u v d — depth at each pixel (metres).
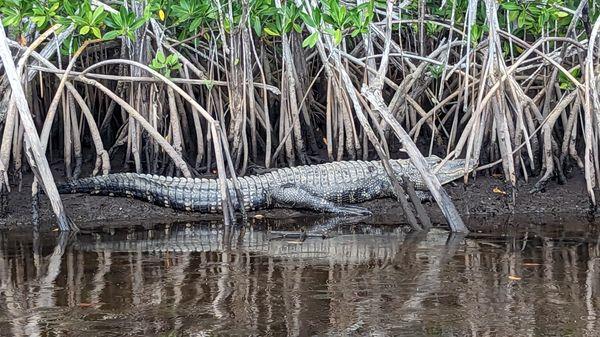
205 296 7.30
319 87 14.66
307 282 7.78
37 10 11.25
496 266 8.38
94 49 13.55
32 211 11.32
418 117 13.89
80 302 7.12
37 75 13.57
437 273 8.09
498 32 12.19
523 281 7.77
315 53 14.32
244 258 8.88
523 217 11.61
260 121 13.62
